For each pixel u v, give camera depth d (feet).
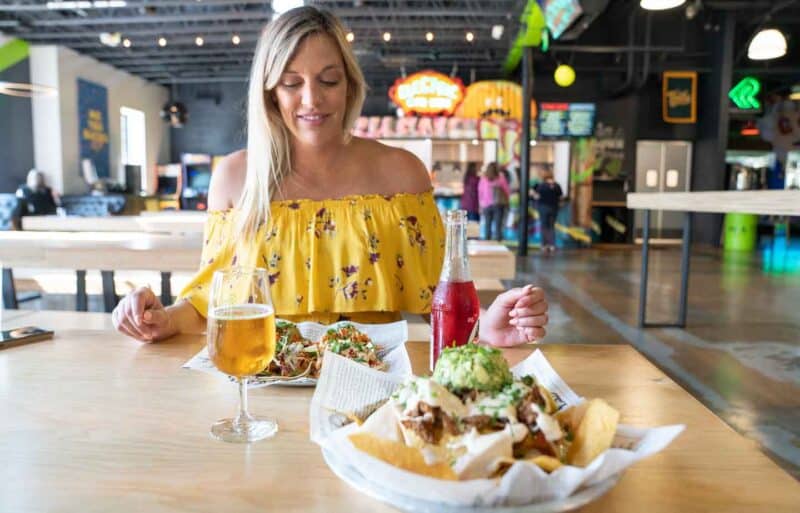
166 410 2.80
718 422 2.67
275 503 2.00
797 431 8.70
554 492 1.81
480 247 10.33
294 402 2.92
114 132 38.58
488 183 33.63
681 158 39.14
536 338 3.62
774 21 33.32
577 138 36.94
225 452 2.37
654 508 1.98
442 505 1.81
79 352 3.72
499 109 36.32
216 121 45.09
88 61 35.47
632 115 38.99
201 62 39.24
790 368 11.73
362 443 1.88
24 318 7.31
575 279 23.35
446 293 3.14
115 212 30.68
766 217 43.14
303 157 4.88
